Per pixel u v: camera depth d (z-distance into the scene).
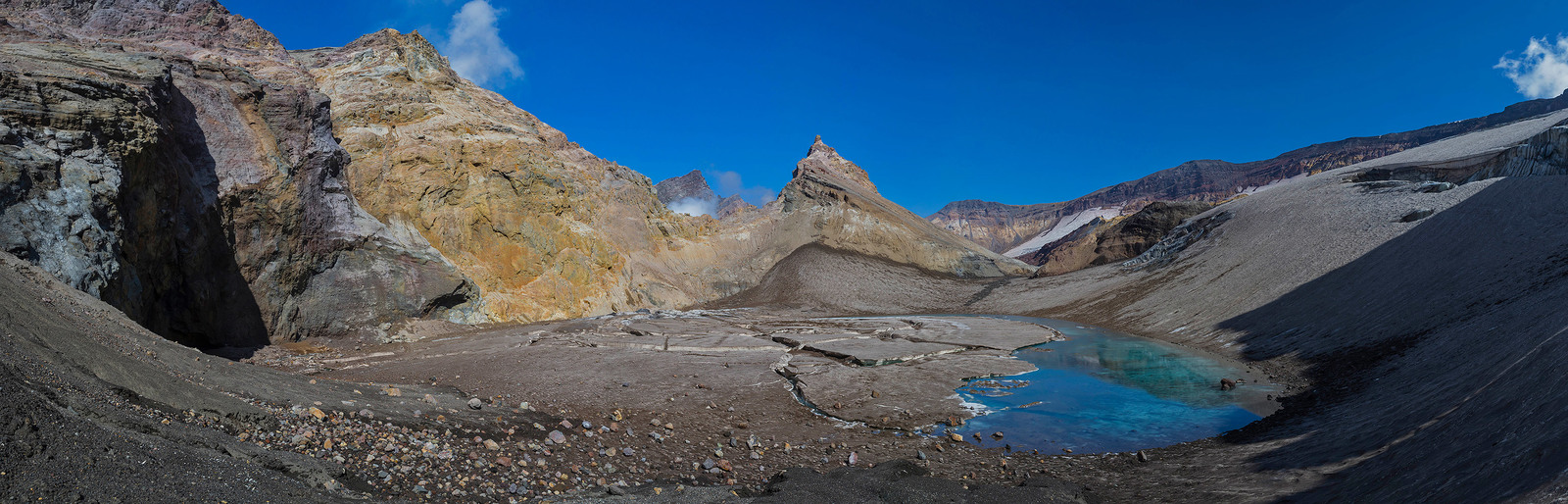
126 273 22.95
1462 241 30.53
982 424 17.64
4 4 42.22
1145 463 13.23
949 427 17.42
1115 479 11.88
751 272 78.81
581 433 13.26
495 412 14.20
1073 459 13.84
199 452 7.34
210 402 9.40
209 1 52.69
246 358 25.52
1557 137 41.59
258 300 32.31
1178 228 76.44
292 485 7.39
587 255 61.31
